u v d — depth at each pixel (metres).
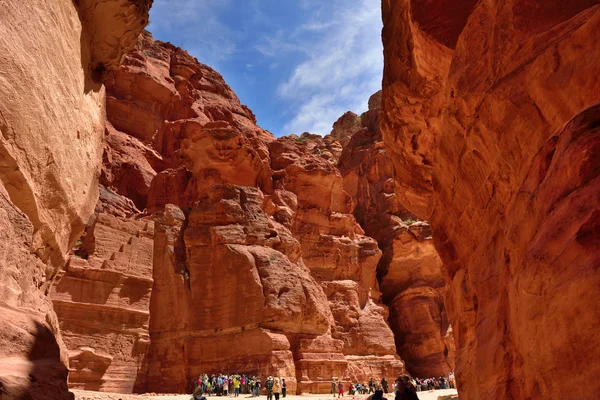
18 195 8.02
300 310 29.77
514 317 5.38
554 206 4.48
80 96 10.70
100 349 26.31
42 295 8.65
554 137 5.17
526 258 4.75
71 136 10.04
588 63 5.59
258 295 28.69
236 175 41.03
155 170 55.47
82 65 10.77
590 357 3.59
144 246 30.34
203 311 29.44
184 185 44.56
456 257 12.34
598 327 3.51
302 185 46.88
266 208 38.88
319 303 31.84
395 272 48.84
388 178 58.44
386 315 44.25
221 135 40.62
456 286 11.58
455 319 11.95
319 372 29.14
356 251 45.84
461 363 10.72
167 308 29.97
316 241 44.69
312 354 29.42
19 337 6.23
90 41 11.21
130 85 58.91
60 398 6.22
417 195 16.23
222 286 29.84
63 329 25.34
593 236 3.78
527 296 4.62
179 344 28.83
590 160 4.09
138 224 30.69
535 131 6.81
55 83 9.06
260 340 27.52
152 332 29.58
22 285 7.21
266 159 44.91
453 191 11.12
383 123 15.16
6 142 7.36
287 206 41.81
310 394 28.03
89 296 26.78
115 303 27.69
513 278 5.46
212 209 32.72
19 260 7.13
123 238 29.64
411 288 46.16
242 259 29.86
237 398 23.56
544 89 6.41
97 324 26.62
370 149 61.66
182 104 65.25
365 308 43.22
